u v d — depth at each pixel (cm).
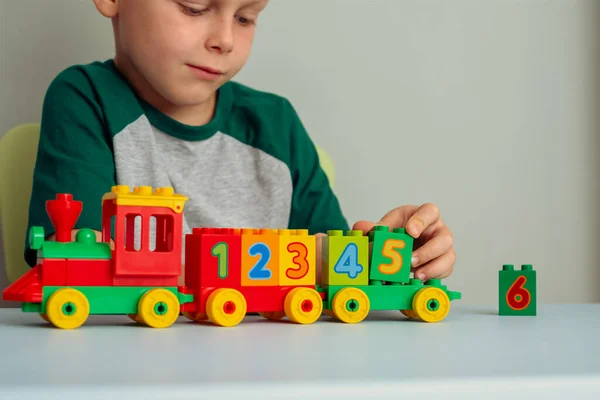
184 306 64
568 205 177
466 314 79
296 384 31
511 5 172
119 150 113
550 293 176
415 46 165
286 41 156
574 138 177
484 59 170
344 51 160
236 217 128
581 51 178
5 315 74
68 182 98
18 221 123
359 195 161
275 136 135
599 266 180
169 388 30
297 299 66
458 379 33
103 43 146
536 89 175
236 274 65
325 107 159
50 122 108
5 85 141
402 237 72
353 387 31
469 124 169
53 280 60
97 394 29
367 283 70
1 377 33
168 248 65
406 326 65
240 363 39
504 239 172
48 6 143
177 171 123
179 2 102
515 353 45
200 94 107
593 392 34
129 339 52
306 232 69
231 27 104
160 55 104
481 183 170
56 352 44
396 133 164
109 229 67
